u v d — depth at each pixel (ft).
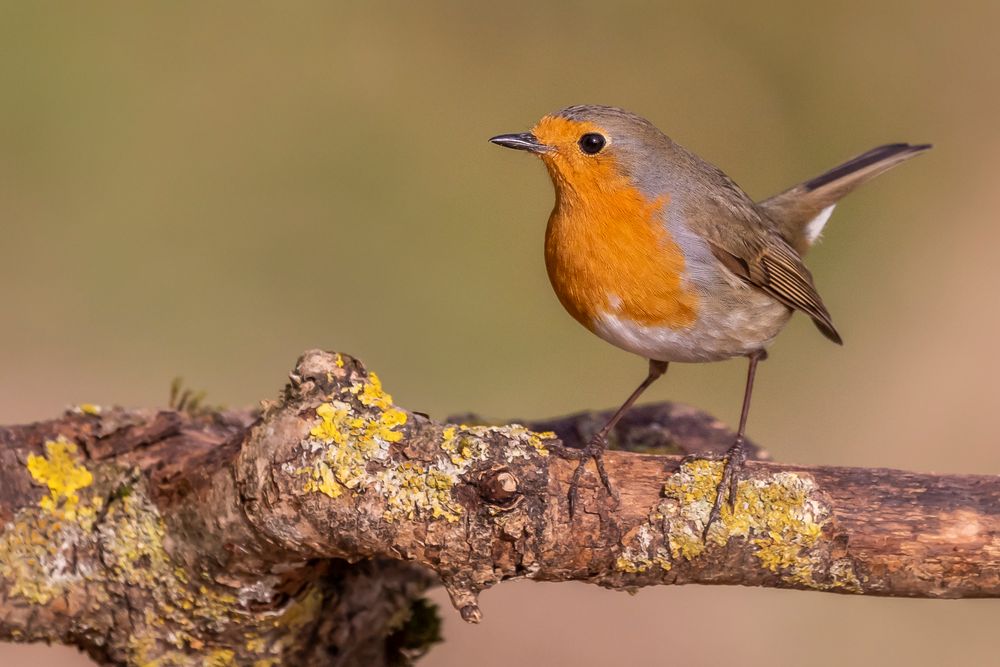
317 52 49.29
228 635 21.89
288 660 22.90
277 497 19.25
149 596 21.43
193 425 23.71
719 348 25.13
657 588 37.32
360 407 19.45
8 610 21.11
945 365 44.01
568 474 19.74
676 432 28.66
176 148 46.68
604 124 24.22
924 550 19.44
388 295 45.39
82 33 46.93
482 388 43.80
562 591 37.06
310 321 44.24
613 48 50.11
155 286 44.39
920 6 48.85
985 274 45.75
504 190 47.93
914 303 45.39
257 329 43.86
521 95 49.44
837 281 46.03
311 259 45.60
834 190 31.22
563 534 19.56
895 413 43.34
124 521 21.29
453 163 47.98
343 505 19.12
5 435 21.53
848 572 19.76
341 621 23.39
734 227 25.27
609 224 24.07
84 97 46.47
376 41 49.80
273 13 49.49
